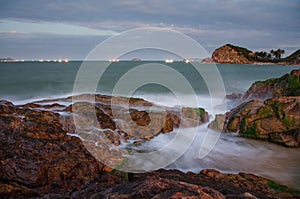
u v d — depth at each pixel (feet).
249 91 60.23
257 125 41.88
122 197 15.49
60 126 35.65
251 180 26.73
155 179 17.42
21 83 100.78
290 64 353.51
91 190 21.17
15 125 32.07
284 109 42.37
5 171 23.54
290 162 32.53
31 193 22.43
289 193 24.84
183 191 14.47
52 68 224.74
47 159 26.21
